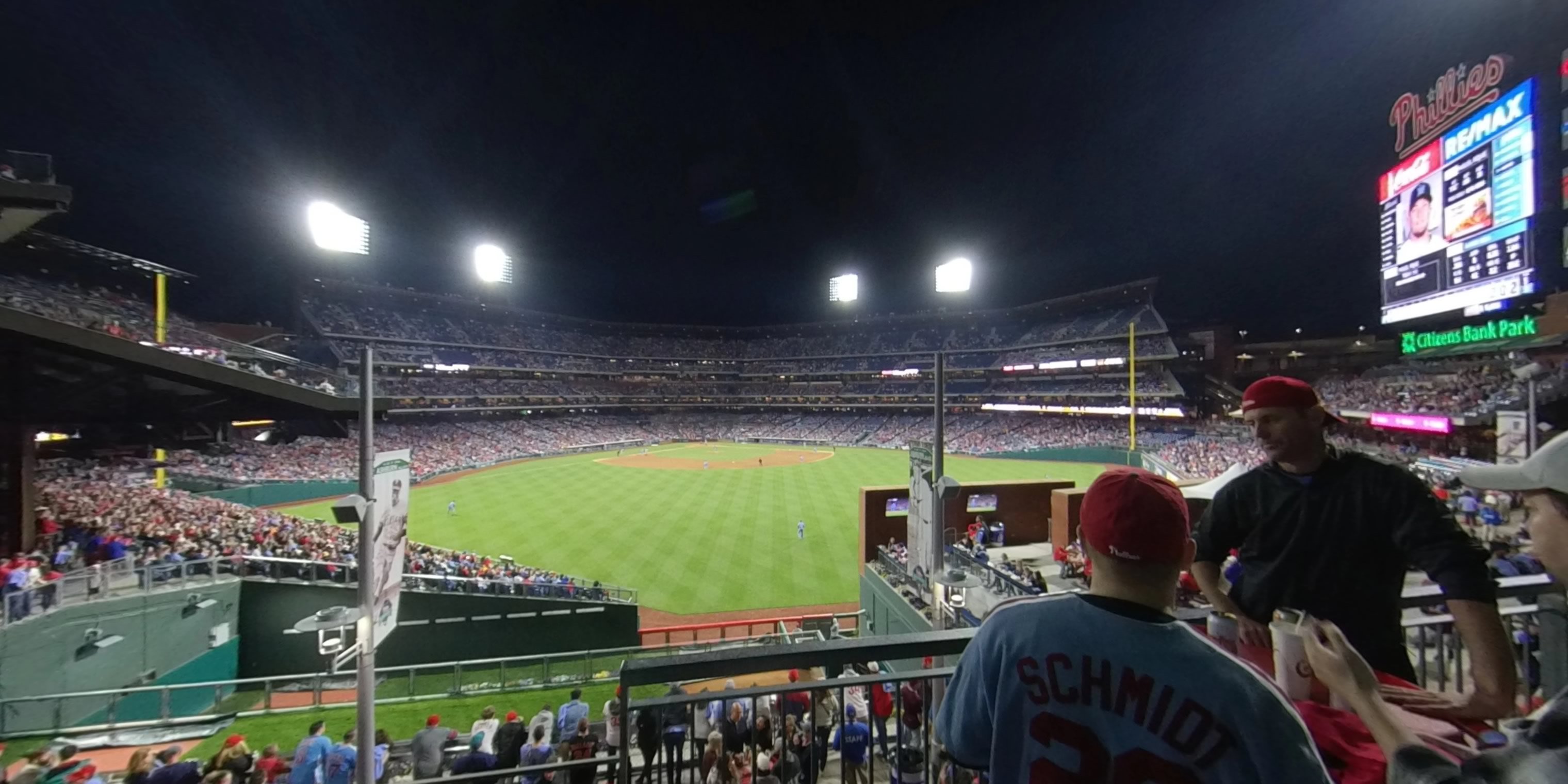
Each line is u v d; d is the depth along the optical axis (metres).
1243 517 2.96
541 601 16.56
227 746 8.36
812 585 20.59
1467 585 2.20
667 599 19.56
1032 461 52.97
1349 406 41.94
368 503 7.70
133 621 13.55
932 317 86.19
